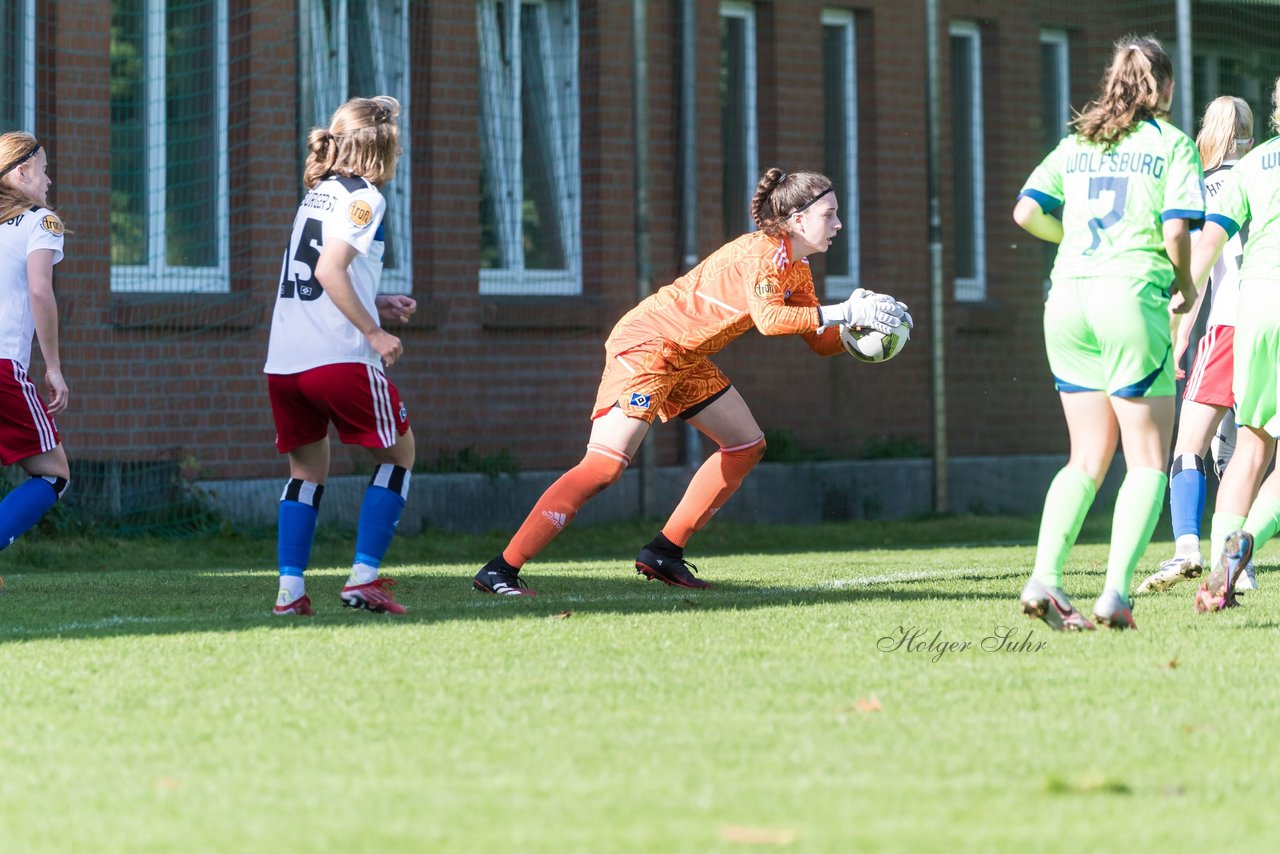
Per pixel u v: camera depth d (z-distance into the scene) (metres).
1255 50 61.19
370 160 21.31
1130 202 18.88
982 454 55.28
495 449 46.31
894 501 51.47
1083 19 57.66
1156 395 18.97
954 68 56.12
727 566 32.22
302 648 17.98
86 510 38.59
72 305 39.62
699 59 50.28
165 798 11.19
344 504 41.94
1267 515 22.67
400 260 45.28
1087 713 13.95
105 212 40.25
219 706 14.48
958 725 13.45
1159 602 23.11
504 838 10.05
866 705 14.29
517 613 21.84
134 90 40.91
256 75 42.50
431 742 12.90
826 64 53.62
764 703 14.49
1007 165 56.44
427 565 34.56
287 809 10.84
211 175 42.00
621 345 25.16
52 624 21.17
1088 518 52.22
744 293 24.47
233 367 42.16
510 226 47.50
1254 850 9.77
